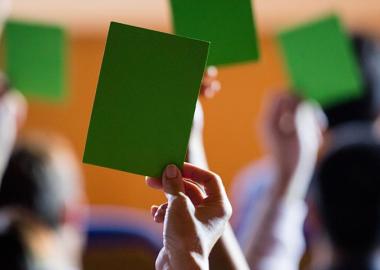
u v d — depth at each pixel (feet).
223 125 18.13
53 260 6.61
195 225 4.34
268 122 6.74
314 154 6.77
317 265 7.20
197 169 4.55
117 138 4.42
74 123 18.07
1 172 6.41
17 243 6.43
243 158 18.13
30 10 16.51
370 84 7.27
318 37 6.49
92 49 18.02
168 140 4.43
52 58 6.26
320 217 6.95
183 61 4.43
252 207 8.02
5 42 6.21
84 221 10.14
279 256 6.37
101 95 4.41
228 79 18.10
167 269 4.38
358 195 6.73
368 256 6.79
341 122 7.28
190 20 5.06
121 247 10.01
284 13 16.76
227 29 5.05
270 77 17.92
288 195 6.59
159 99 4.43
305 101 6.64
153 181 4.52
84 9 16.83
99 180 18.11
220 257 4.95
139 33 4.42
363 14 16.71
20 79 6.26
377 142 6.91
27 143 7.05
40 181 6.79
